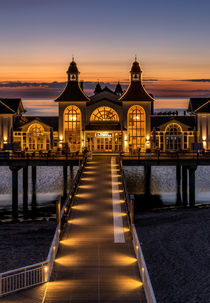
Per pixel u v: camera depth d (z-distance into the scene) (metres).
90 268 18.25
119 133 56.28
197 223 33.28
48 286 16.62
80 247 20.62
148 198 46.53
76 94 56.41
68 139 56.31
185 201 44.62
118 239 21.69
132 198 22.23
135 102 55.94
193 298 19.56
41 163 43.59
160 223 33.72
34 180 57.59
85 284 16.75
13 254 25.41
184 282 21.44
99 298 15.61
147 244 28.08
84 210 26.64
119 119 56.81
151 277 22.19
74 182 30.38
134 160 43.84
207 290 20.39
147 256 25.61
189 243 28.02
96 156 49.09
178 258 25.08
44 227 32.75
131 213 22.20
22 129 57.00
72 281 17.03
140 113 56.34
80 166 36.84
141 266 17.19
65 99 55.94
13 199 42.44
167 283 21.38
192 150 50.62
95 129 55.81
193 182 43.19
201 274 22.42
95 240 21.55
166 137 56.94
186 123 57.94
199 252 26.08
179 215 36.44
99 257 19.42
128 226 23.61
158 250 26.70
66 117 56.31
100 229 23.14
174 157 47.84
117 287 16.48
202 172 79.44
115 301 15.38
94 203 28.22
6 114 56.41
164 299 19.55
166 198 46.59
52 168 85.06
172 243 28.12
